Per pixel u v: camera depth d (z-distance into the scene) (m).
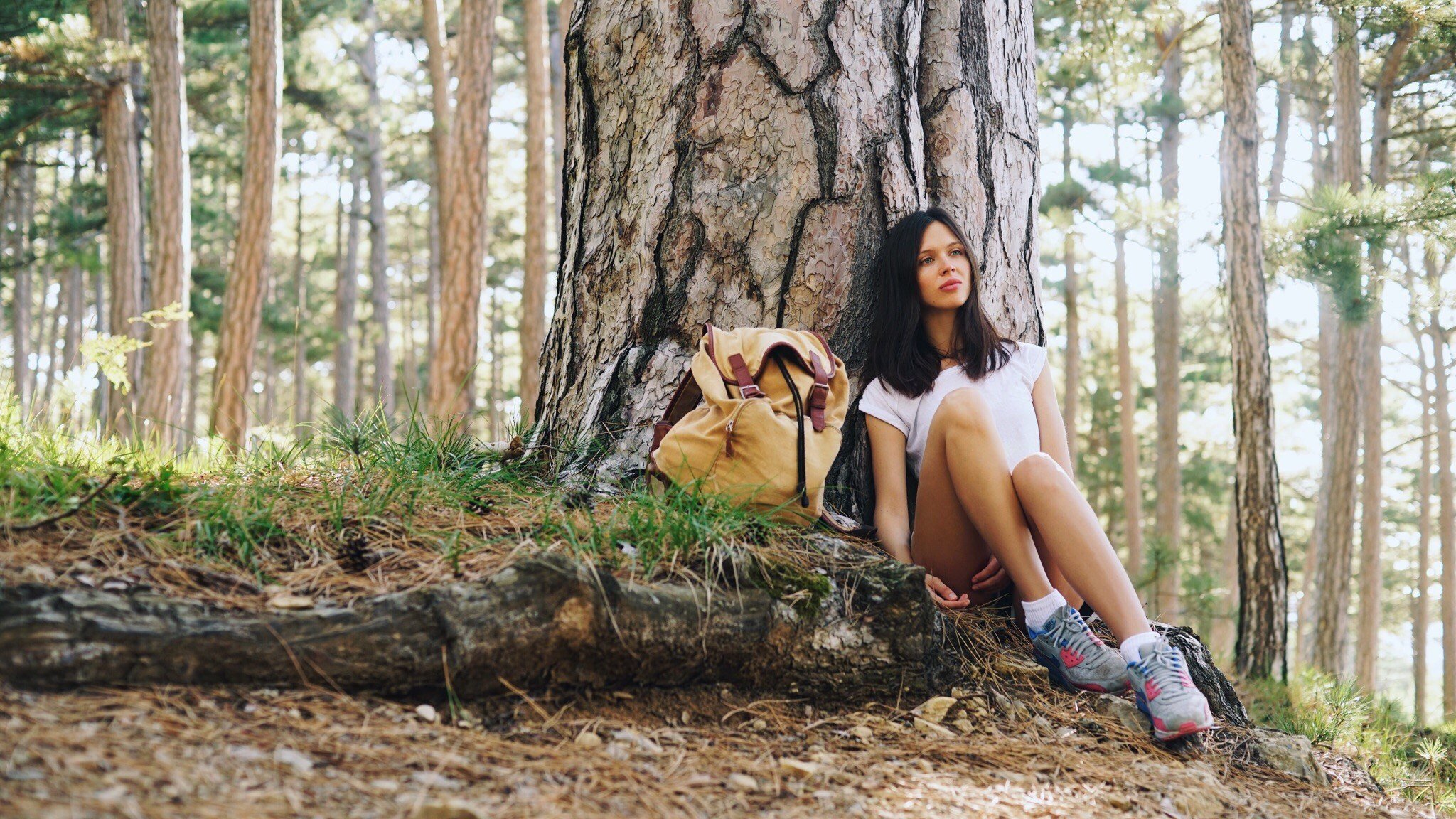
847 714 2.20
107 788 1.29
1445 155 13.92
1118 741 2.31
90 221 18.25
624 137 3.13
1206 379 23.34
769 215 2.95
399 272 39.78
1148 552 11.65
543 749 1.75
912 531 2.83
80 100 15.25
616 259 3.10
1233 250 7.79
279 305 27.34
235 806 1.32
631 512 2.32
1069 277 18.33
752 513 2.41
